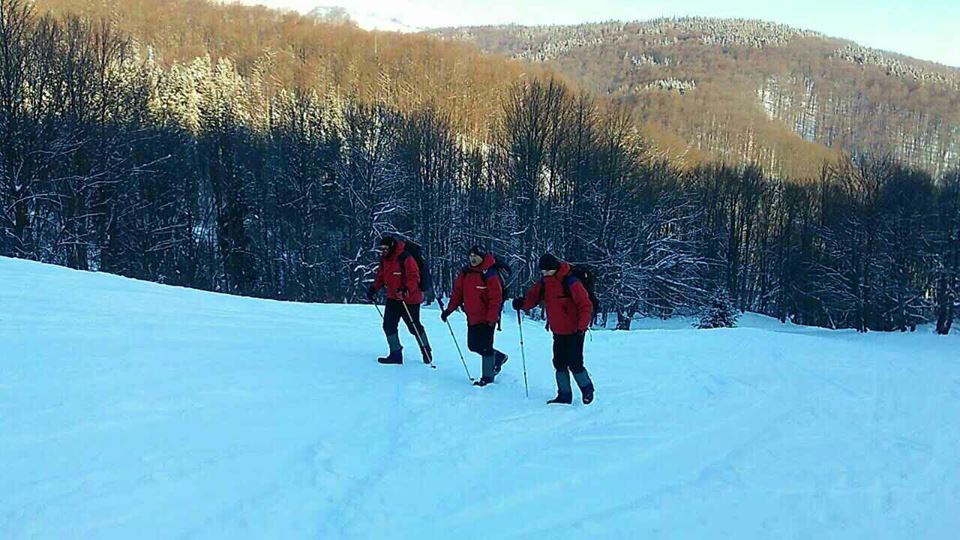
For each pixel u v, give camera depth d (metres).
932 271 41.34
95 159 27.86
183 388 6.00
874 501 4.88
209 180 42.47
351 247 36.72
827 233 45.97
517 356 9.77
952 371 11.32
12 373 5.76
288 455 4.77
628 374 9.23
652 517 4.35
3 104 24.22
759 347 13.01
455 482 4.63
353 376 7.25
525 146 34.84
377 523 3.90
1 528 3.38
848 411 7.80
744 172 53.59
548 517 4.23
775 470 5.46
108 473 4.14
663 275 36.47
